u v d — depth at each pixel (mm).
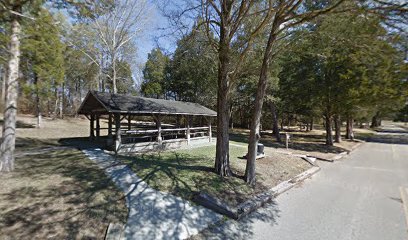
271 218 5031
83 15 7684
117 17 23125
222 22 6836
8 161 7207
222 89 7238
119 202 5152
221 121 7336
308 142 19812
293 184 7461
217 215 4953
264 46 8531
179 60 9398
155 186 6184
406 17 4094
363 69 11188
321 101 16609
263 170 8641
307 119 31375
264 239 4156
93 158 9594
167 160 9688
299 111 20797
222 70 7113
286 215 5203
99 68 26141
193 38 7805
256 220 4902
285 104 19750
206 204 5301
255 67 9289
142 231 4113
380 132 39188
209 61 9305
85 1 7285
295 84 16812
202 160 9906
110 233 3918
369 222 4922
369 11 4414
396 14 4137
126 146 11523
